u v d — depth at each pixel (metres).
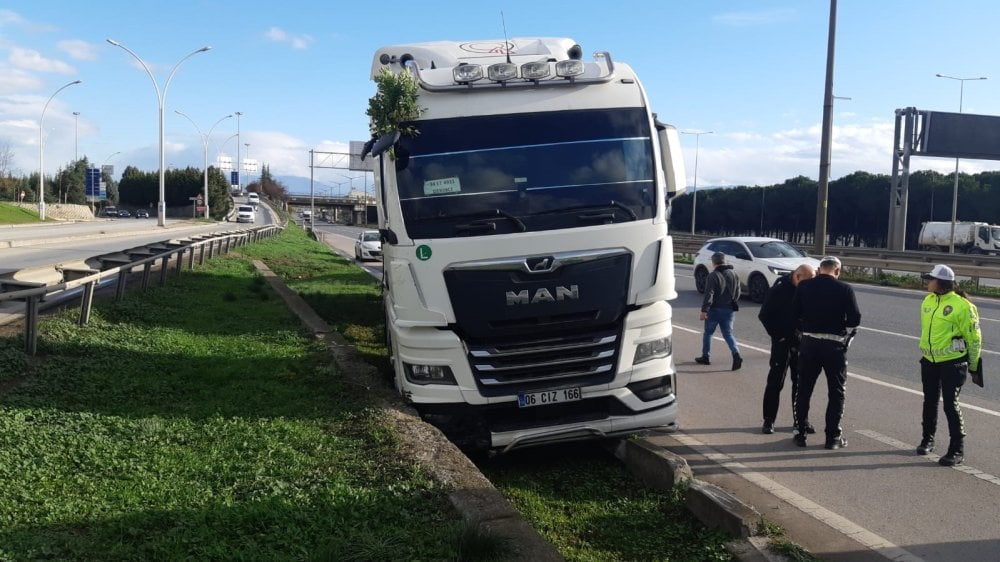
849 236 76.69
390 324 7.54
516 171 6.19
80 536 3.77
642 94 6.70
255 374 7.88
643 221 6.16
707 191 93.12
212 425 5.90
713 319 10.56
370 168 8.01
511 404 5.94
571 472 6.04
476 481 4.79
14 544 3.57
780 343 7.18
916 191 67.50
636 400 6.11
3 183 95.81
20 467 4.60
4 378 6.58
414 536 3.99
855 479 5.98
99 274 9.30
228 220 86.50
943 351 6.31
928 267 22.75
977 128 40.47
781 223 81.69
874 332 13.56
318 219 143.38
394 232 6.07
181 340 9.44
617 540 4.61
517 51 8.02
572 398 5.95
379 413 6.19
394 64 7.60
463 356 5.89
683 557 4.36
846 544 4.76
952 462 6.25
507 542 3.90
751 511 4.59
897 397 8.66
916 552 4.64
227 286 16.28
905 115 40.09
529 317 5.93
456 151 6.23
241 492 4.53
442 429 6.00
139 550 3.65
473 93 6.47
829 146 23.41
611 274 6.02
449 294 5.92
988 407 8.09
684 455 6.62
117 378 7.12
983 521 5.11
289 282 21.45
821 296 6.73
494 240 5.92
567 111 6.46
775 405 7.24
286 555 3.71
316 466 5.05
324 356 8.90
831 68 23.12
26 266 19.09
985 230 52.47
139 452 5.12
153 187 118.56
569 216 6.08
